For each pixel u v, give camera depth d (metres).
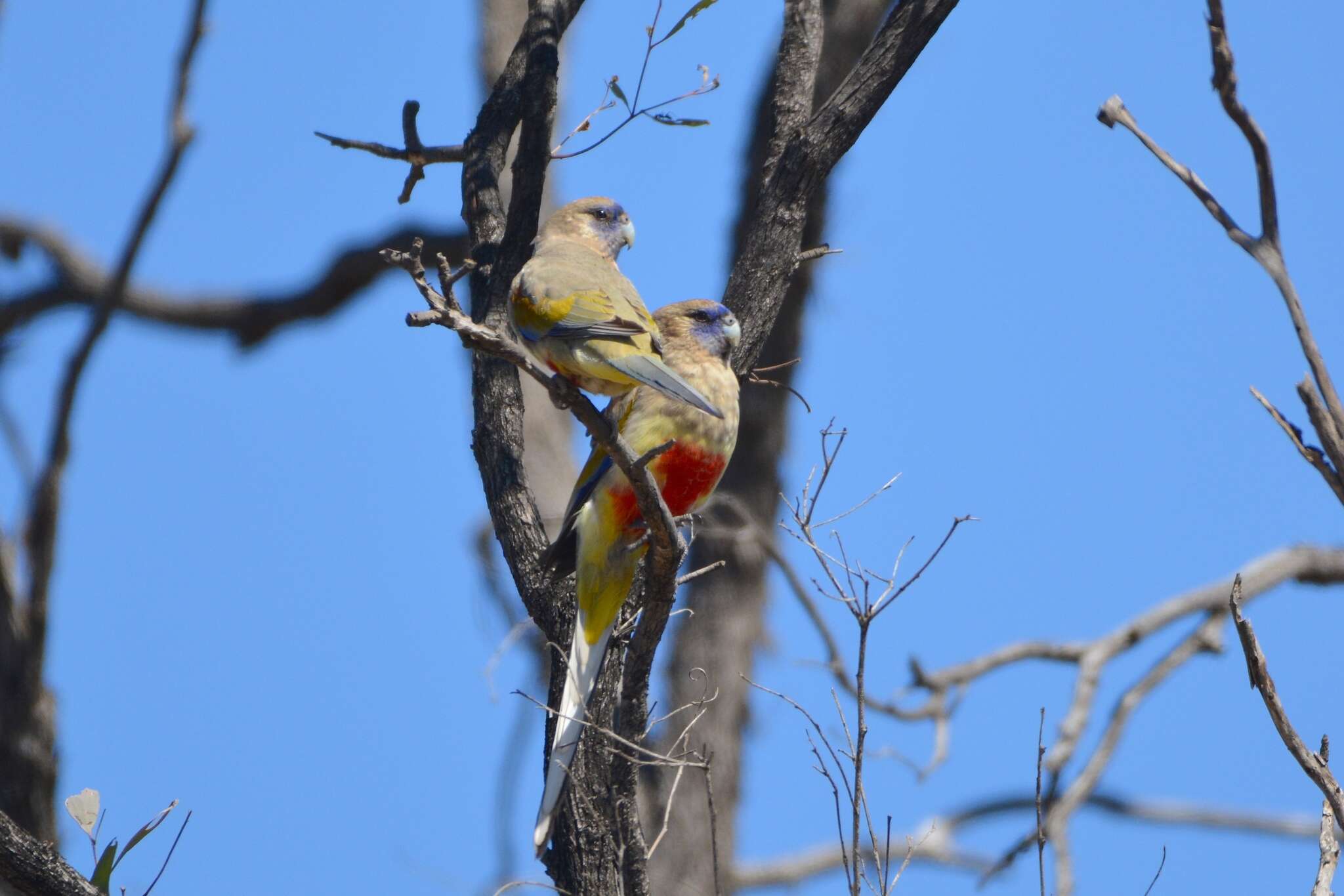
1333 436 6.73
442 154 12.41
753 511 18.59
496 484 10.96
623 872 9.37
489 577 17.06
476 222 11.72
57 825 15.95
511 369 11.29
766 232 11.29
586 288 9.89
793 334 18.83
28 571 16.16
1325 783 7.12
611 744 9.58
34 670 15.99
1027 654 18.22
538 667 16.22
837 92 11.45
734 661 17.80
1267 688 7.21
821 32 12.13
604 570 9.97
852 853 8.34
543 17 12.02
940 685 17.42
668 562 8.85
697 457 10.29
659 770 16.45
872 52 11.45
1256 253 6.96
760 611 18.30
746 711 17.80
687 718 17.45
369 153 12.42
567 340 9.71
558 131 20.16
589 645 9.87
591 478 10.17
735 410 10.53
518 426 11.17
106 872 7.73
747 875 22.58
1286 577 19.66
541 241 11.45
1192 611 19.08
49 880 7.56
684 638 18.06
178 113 16.61
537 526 10.84
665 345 10.54
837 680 16.86
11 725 15.78
